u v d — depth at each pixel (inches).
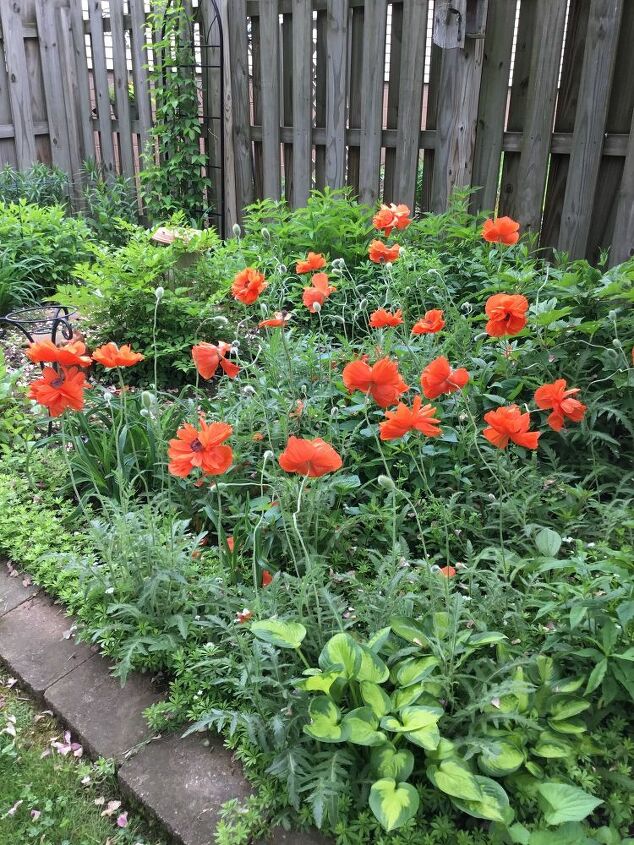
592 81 144.5
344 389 109.8
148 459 105.0
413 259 143.3
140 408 115.8
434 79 167.3
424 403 104.5
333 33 176.2
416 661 65.6
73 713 73.3
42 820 65.7
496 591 71.8
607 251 141.5
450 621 68.0
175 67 224.4
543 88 150.0
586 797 56.0
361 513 91.4
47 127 245.8
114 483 103.7
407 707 60.9
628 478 96.5
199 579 82.0
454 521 91.3
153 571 80.7
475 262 147.6
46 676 78.1
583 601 64.5
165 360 141.7
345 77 178.9
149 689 76.1
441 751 59.7
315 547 89.1
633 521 77.5
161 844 62.4
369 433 97.9
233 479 99.3
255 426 107.4
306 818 60.4
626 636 66.4
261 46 190.7
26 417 125.3
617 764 62.7
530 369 107.9
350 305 150.9
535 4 148.2
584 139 148.8
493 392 110.7
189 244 150.3
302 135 191.5
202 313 137.1
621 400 101.2
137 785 65.2
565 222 156.6
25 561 94.9
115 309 141.4
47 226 194.7
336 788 57.8
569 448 104.4
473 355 113.9
